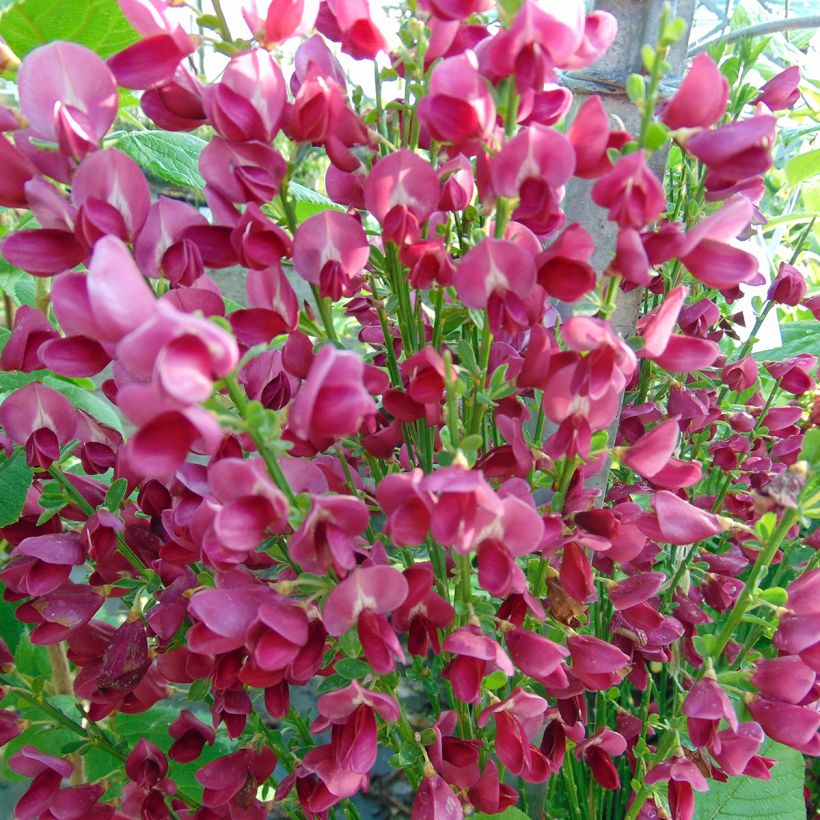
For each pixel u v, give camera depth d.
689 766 0.20
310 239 0.18
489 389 0.18
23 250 0.16
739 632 0.34
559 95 0.18
